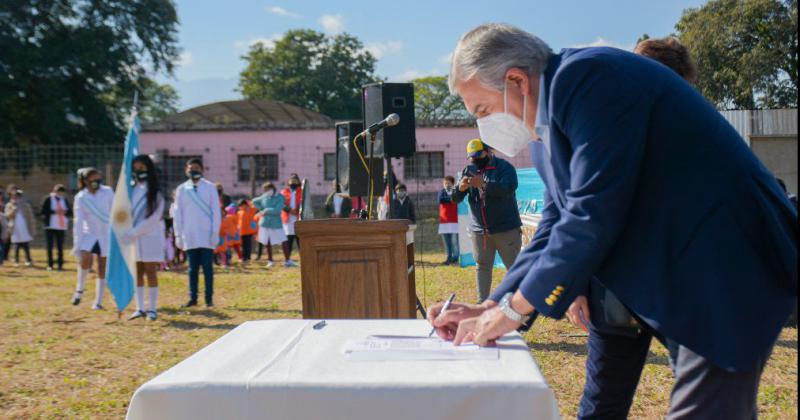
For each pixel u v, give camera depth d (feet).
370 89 15.44
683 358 5.28
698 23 30.53
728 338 4.83
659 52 9.17
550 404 4.62
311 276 11.43
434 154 87.86
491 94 6.28
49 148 66.28
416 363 5.27
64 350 18.85
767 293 4.90
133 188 23.81
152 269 24.09
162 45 105.09
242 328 6.73
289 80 173.58
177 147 89.25
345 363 5.30
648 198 5.24
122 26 100.83
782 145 26.99
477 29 6.31
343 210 34.53
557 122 5.61
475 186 20.36
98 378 15.85
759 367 5.04
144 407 4.77
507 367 5.11
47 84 93.25
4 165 66.59
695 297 4.96
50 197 43.14
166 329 22.11
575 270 5.25
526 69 6.05
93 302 28.43
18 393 14.58
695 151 5.13
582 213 5.18
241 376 4.92
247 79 181.78
